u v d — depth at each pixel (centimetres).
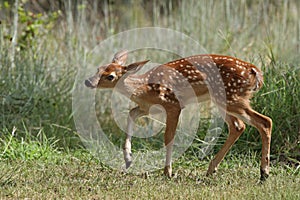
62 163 1495
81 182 1330
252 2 2525
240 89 1342
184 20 2266
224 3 2375
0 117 1695
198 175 1412
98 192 1249
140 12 2659
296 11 2472
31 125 1698
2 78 1789
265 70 1648
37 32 2027
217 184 1314
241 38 2220
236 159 1516
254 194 1205
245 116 1348
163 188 1271
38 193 1241
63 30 2205
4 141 1576
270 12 2384
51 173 1400
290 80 1616
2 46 1886
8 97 1730
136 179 1356
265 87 1614
